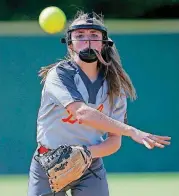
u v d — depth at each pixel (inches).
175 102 1202.0
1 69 1171.3
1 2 1609.3
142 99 1198.9
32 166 507.2
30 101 1162.6
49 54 1184.2
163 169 1190.9
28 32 1187.3
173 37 1208.2
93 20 491.2
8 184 1040.2
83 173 491.5
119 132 459.2
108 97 504.7
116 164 1181.1
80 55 485.4
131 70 1208.2
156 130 1197.1
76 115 471.8
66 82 483.8
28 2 1610.5
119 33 1208.2
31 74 1171.3
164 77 1206.3
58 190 494.0
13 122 1155.9
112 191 983.6
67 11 1631.4
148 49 1210.0
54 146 497.4
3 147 1152.8
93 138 502.9
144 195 947.3
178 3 1669.5
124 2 1667.1
